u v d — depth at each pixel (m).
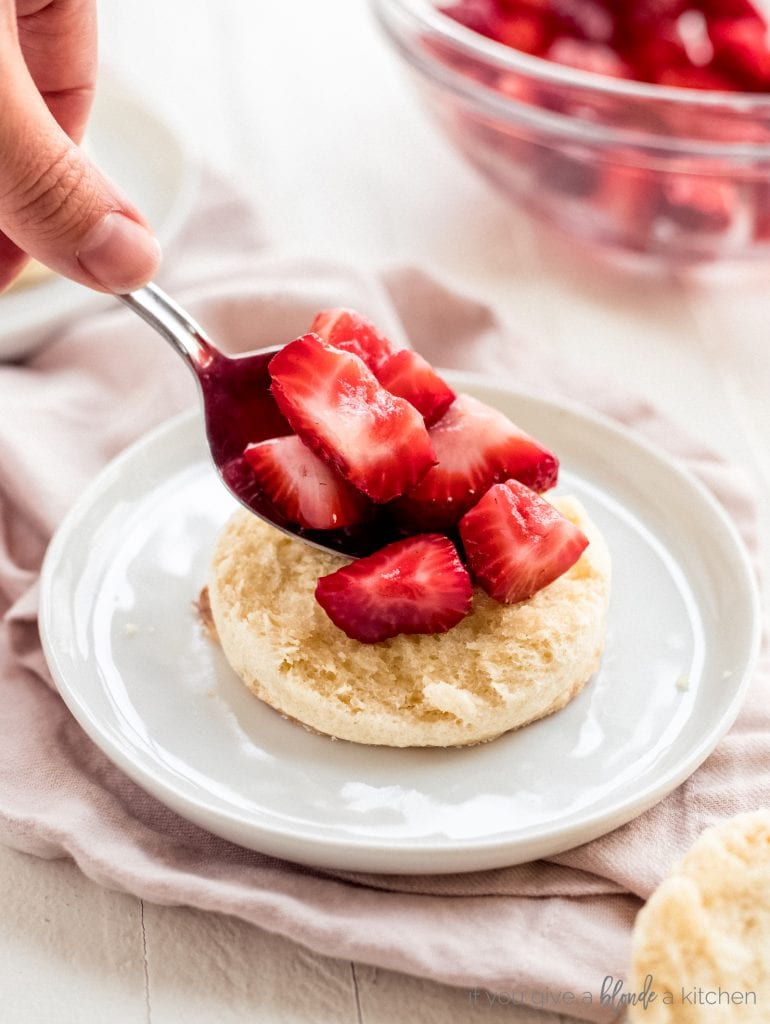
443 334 0.44
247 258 0.46
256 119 0.55
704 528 0.37
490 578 0.33
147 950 0.30
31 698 0.34
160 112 0.48
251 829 0.30
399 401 0.33
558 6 0.47
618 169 0.45
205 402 0.34
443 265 0.49
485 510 0.33
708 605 0.35
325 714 0.32
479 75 0.45
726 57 0.46
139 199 0.46
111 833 0.32
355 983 0.30
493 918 0.30
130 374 0.41
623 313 0.48
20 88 0.30
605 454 0.39
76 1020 0.29
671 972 0.28
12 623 0.35
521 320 0.47
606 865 0.31
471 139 0.48
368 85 0.58
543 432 0.39
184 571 0.36
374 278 0.44
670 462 0.38
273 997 0.30
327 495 0.33
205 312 0.42
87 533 0.36
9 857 0.32
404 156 0.54
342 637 0.33
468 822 0.31
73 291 0.42
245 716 0.33
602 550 0.35
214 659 0.34
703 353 0.46
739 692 0.33
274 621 0.33
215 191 0.48
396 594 0.32
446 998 0.30
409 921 0.30
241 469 0.34
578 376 0.43
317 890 0.31
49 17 0.35
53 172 0.31
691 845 0.31
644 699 0.33
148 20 0.61
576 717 0.33
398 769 0.32
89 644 0.34
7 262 0.37
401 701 0.32
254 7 0.62
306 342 0.33
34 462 0.38
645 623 0.35
